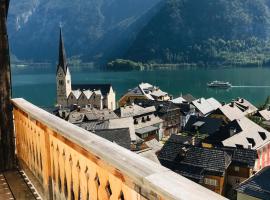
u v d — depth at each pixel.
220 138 46.91
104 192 2.74
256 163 42.69
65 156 3.56
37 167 4.90
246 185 28.02
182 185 2.00
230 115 66.88
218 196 1.86
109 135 35.09
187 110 75.75
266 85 136.38
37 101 115.12
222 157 36.62
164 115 68.44
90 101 86.69
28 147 5.26
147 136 59.59
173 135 50.47
